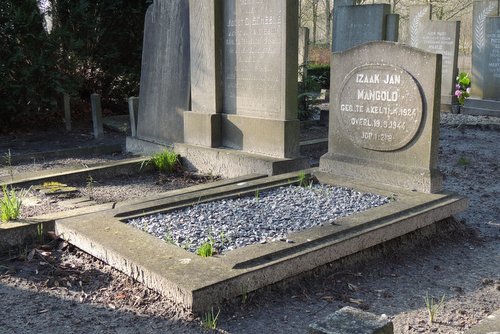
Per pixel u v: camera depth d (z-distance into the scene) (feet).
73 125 38.22
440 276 14.38
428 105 17.58
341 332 7.32
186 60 25.54
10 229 15.34
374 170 19.24
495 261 15.42
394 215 15.71
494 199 21.38
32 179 21.74
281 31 21.35
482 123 38.60
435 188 18.04
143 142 28.25
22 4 34.65
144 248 13.57
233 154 22.82
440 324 11.70
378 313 12.20
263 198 18.03
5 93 34.42
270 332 11.23
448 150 30.89
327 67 62.44
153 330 11.22
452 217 17.76
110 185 22.48
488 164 27.43
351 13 42.78
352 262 14.62
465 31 96.84
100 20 39.68
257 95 22.79
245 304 12.21
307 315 12.00
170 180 23.27
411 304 12.69
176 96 26.27
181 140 26.23
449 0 94.17
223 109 24.41
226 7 23.41
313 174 20.39
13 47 34.09
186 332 11.12
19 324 11.61
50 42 34.73
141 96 28.81
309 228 14.69
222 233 14.26
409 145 18.34
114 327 11.41
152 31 27.71
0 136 34.65
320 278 13.75
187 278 11.87
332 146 20.70
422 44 47.32
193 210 16.79
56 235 15.83
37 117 37.40
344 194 18.21
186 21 25.34
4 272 14.15
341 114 20.13
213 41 23.63
